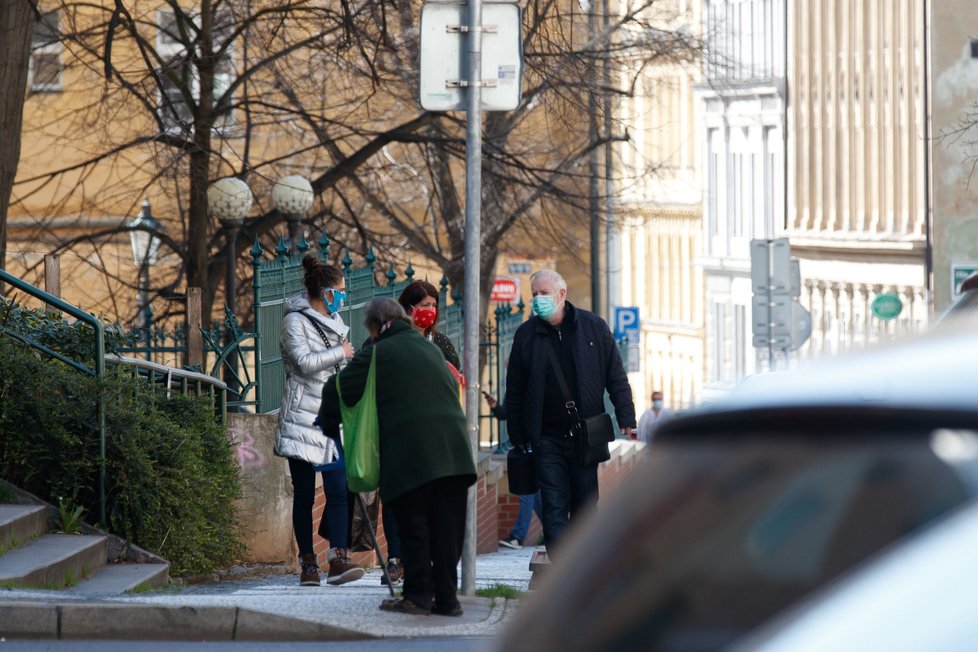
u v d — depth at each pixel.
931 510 5.35
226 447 37.47
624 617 5.87
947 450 5.45
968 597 5.07
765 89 135.50
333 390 24.67
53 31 76.50
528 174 78.81
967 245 116.31
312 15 71.75
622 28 80.12
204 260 70.81
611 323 160.88
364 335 54.59
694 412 6.24
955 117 115.25
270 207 85.56
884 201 122.62
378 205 85.06
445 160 82.19
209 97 70.56
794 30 132.25
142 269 76.38
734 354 143.38
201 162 70.12
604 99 78.62
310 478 31.38
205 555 34.94
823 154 129.88
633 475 6.45
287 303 31.59
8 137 52.00
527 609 6.31
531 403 27.83
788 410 5.93
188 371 39.69
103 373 32.72
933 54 114.88
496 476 58.75
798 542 5.60
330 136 80.69
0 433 31.23
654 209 155.88
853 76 125.50
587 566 6.21
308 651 21.91
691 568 5.81
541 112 84.44
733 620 5.55
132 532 32.09
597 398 27.95
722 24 122.94
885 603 5.17
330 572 31.34
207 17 70.12
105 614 22.62
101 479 31.61
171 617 22.70
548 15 75.50
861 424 5.71
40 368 31.80
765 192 138.38
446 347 31.08
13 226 113.06
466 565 28.45
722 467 6.05
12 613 22.59
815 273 130.62
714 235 146.25
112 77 71.50
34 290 32.66
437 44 27.22
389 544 31.05
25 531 29.66
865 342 7.18
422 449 24.03
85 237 79.38
